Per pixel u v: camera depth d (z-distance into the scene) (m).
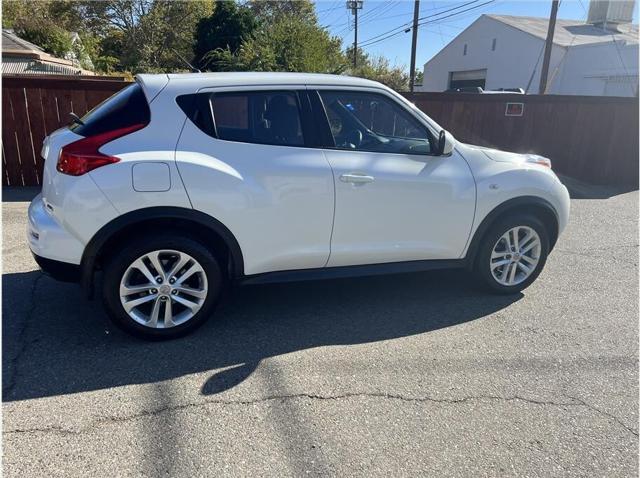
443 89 35.56
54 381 2.88
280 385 2.92
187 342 3.39
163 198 3.13
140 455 2.32
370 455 2.38
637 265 5.34
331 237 3.62
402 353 3.34
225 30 32.91
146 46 42.03
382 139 3.78
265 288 4.42
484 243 4.14
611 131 10.31
